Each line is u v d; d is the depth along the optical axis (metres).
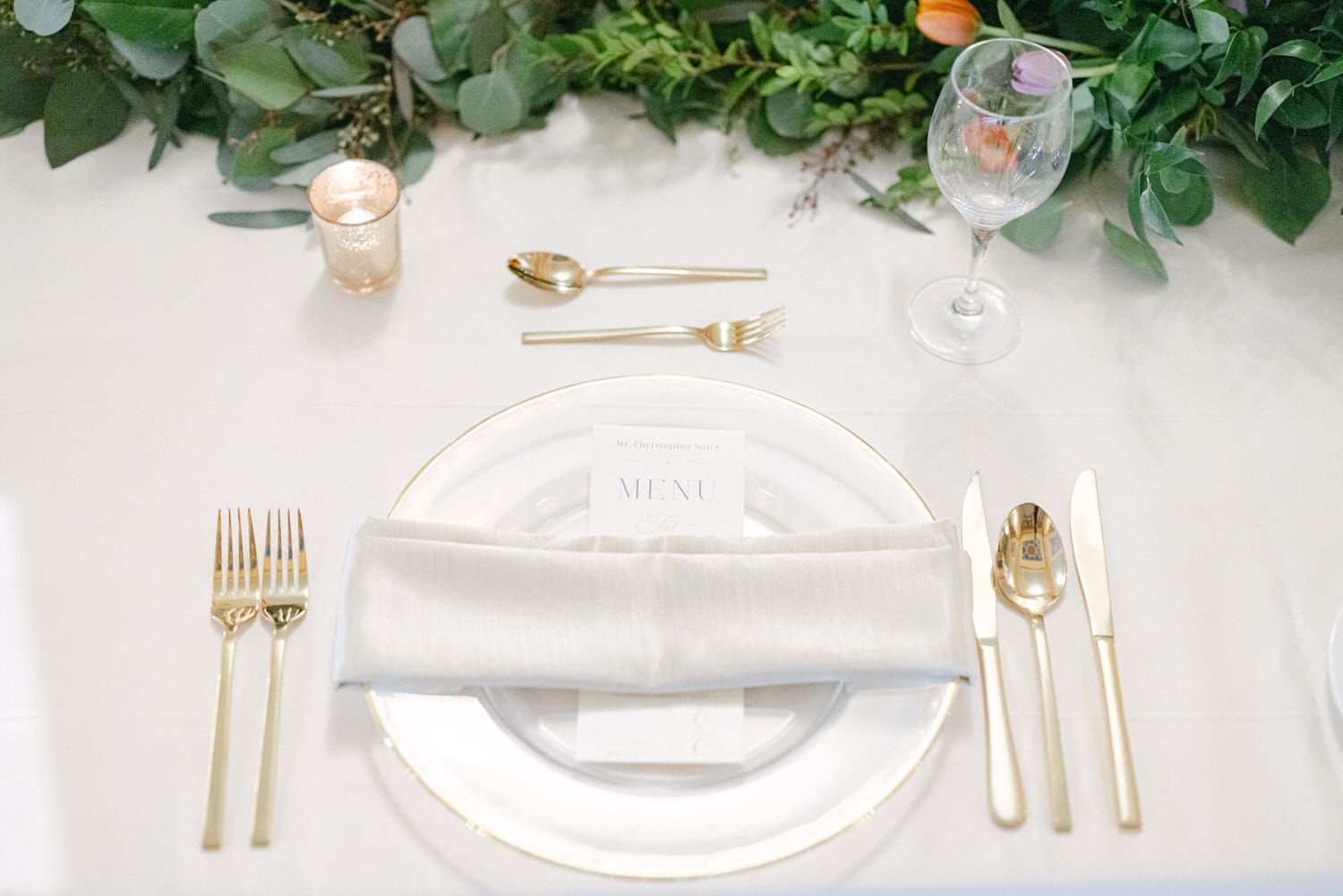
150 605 0.81
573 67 1.10
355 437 0.90
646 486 0.83
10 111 1.08
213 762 0.72
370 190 0.99
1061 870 0.70
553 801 0.69
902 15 1.10
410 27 1.04
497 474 0.83
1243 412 0.93
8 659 0.78
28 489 0.86
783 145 1.11
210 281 1.00
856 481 0.83
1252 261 1.03
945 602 0.75
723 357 0.95
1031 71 0.85
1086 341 0.98
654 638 0.74
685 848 0.68
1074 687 0.78
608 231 1.05
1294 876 0.71
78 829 0.71
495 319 0.98
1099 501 0.87
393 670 0.72
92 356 0.94
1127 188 1.04
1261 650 0.80
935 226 1.06
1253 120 1.04
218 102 1.10
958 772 0.73
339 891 0.69
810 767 0.71
